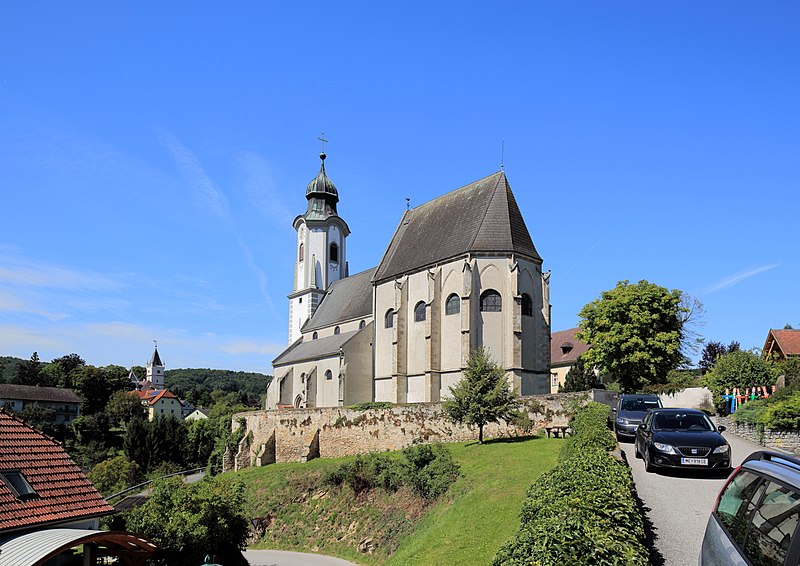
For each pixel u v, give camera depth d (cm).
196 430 8819
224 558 2634
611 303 5006
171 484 2572
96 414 11356
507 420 3703
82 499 2200
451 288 5200
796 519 642
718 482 1905
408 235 6238
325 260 8494
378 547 3161
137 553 2111
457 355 5062
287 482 4266
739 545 735
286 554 3506
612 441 2192
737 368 4231
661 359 4866
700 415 2206
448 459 3284
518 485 2402
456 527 2127
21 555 1689
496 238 5122
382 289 6044
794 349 5512
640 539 1027
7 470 2092
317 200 8644
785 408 2791
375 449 4603
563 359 7631
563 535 907
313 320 8100
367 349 6141
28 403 11538
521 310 5022
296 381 7100
